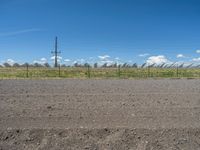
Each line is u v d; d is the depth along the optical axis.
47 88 17.02
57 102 11.36
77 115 9.05
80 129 7.51
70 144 6.96
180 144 7.02
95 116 8.94
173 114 9.22
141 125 7.93
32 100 11.87
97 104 10.90
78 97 12.73
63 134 7.32
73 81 24.23
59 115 9.04
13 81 23.86
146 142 7.05
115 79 28.28
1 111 9.59
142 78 31.03
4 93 14.23
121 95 13.40
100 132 7.41
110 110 9.79
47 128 7.55
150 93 14.20
